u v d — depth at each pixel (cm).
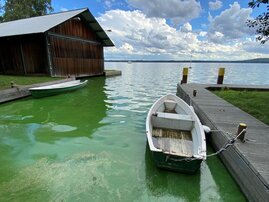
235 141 346
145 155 402
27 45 1270
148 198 287
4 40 1308
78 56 1521
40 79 1102
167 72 3152
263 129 408
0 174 335
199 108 582
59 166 360
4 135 499
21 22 1573
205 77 2286
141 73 2848
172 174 338
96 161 379
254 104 641
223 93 867
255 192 259
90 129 543
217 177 336
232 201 284
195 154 329
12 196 284
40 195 287
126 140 475
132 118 642
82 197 284
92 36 1680
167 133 453
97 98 948
